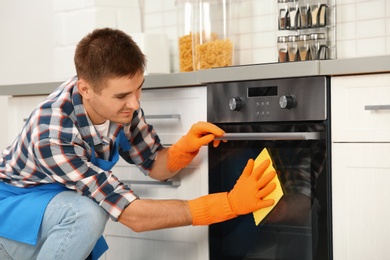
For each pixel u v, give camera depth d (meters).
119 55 2.21
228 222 2.60
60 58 3.65
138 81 2.27
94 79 2.23
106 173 2.35
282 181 2.43
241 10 3.25
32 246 2.44
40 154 2.29
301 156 2.39
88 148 2.38
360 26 2.91
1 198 2.48
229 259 2.60
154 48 3.35
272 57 3.16
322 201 2.34
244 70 2.50
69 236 2.33
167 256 2.81
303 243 2.40
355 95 2.29
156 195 2.83
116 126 2.45
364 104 2.27
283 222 2.44
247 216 2.54
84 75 2.27
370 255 2.26
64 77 3.65
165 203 2.36
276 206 2.46
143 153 2.63
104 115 2.32
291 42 2.89
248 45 3.23
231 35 3.11
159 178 2.70
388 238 2.23
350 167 2.30
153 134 2.65
